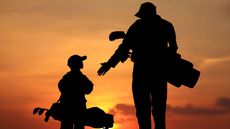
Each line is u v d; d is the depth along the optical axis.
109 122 12.25
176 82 10.77
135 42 10.80
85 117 12.23
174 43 10.88
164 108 10.77
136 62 10.77
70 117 12.20
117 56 10.82
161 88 10.71
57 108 12.22
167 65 10.70
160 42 10.78
